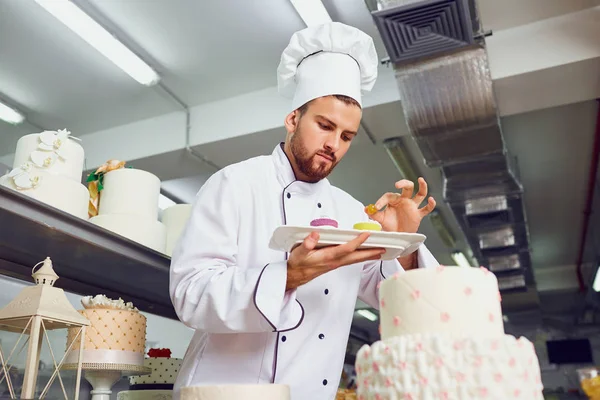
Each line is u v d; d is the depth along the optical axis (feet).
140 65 12.69
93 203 7.17
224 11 11.45
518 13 11.68
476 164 13.25
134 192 7.05
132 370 5.73
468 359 2.71
